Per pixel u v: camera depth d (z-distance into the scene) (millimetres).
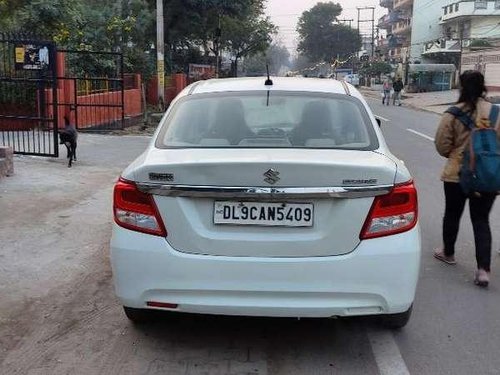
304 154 3576
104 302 4539
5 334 3986
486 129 4754
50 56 10984
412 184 3496
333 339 3949
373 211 3354
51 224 6578
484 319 4320
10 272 5125
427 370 3562
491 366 3625
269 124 4043
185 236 3363
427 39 72438
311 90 4395
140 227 3422
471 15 61031
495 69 44344
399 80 35062
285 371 3525
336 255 3332
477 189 4738
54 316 4281
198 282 3346
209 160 3381
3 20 18000
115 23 22609
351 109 4219
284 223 3340
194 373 3484
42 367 3557
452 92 51250
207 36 37281
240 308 3359
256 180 3312
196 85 4660
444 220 5473
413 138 16234
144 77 25922
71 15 19078
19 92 14141
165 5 31734
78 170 10070
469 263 5586
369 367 3588
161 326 4102
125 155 12133
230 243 3334
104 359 3654
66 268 5262
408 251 3389
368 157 3596
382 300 3381
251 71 75188
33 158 11055
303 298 3342
